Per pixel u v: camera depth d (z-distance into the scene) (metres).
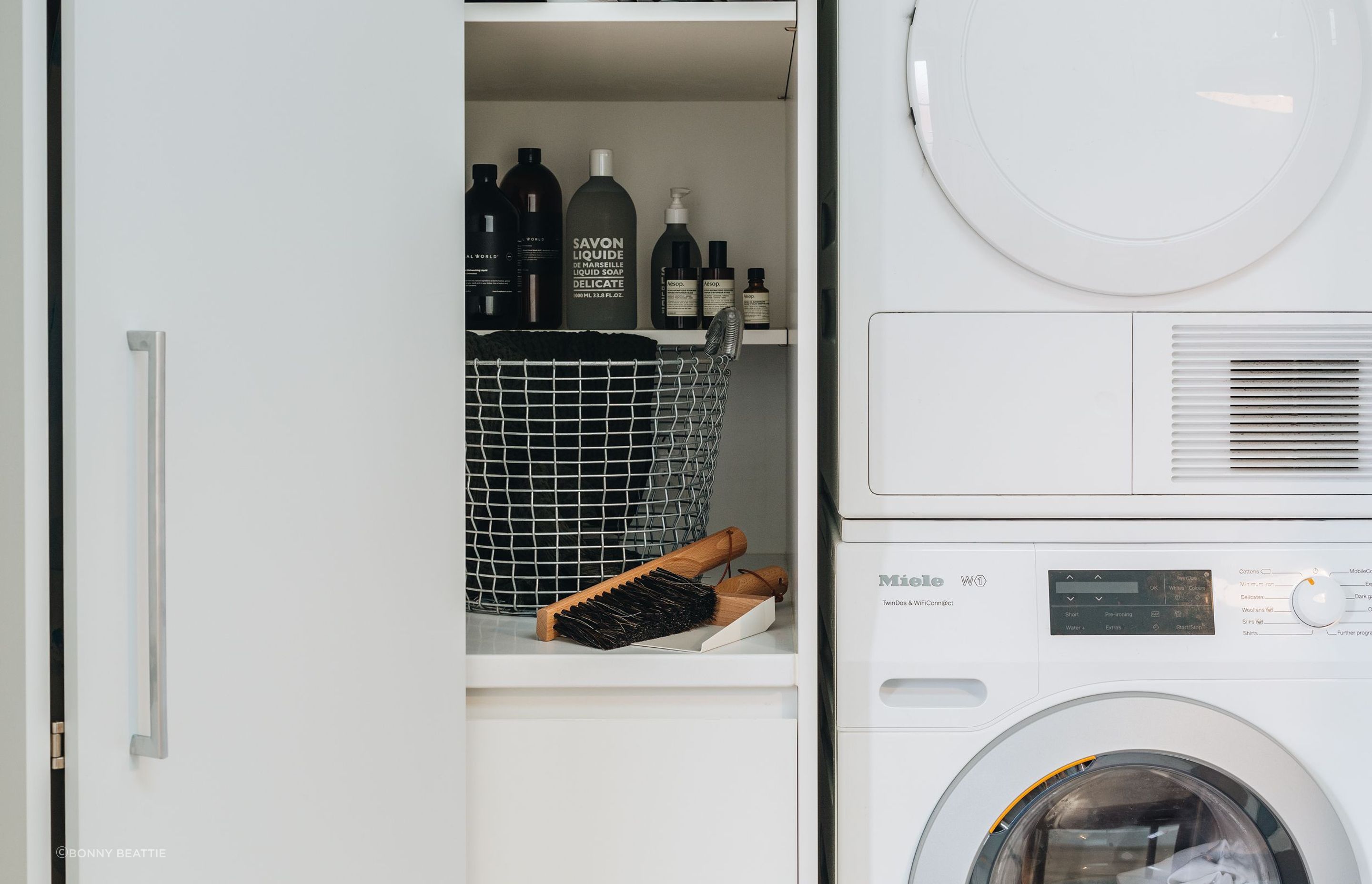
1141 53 1.07
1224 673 1.10
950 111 1.08
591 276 1.46
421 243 0.95
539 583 1.27
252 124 0.68
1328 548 1.11
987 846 1.10
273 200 0.71
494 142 1.62
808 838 1.12
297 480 0.74
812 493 1.12
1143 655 1.10
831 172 1.32
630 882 1.13
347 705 0.81
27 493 0.52
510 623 1.26
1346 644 1.10
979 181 1.08
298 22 0.74
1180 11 1.07
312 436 0.76
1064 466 1.11
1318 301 1.10
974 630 1.11
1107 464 1.11
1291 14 1.07
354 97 0.82
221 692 0.65
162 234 0.59
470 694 1.13
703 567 1.33
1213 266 1.09
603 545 1.28
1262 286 1.10
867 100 1.09
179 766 0.61
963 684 1.13
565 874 1.13
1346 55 1.07
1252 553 1.11
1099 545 1.12
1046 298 1.10
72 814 0.54
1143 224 1.08
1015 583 1.11
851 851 1.12
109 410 0.56
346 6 0.80
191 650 0.62
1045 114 1.07
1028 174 1.08
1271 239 1.09
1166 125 1.07
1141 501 1.11
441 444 0.99
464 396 1.05
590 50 1.28
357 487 0.83
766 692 1.14
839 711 1.11
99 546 0.55
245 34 0.67
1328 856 1.10
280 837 0.72
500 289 1.38
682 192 1.52
